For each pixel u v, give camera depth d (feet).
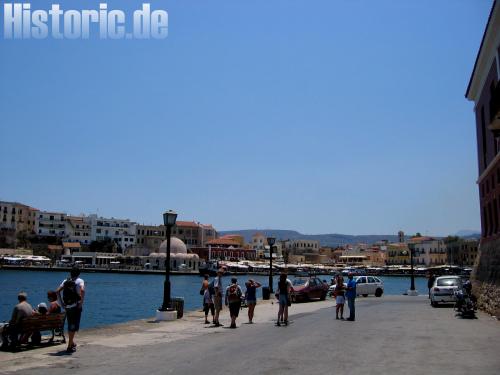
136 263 585.22
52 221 631.56
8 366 38.04
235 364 38.09
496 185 94.48
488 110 98.68
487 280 96.27
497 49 86.33
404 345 48.06
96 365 38.32
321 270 621.31
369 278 150.20
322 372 34.96
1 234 555.28
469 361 39.65
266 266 578.25
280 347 46.75
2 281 332.39
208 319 76.23
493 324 68.44
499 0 75.61
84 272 517.14
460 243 604.08
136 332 60.85
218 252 628.69
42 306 52.11
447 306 104.37
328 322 70.69
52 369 36.73
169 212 77.20
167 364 38.50
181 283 378.53
